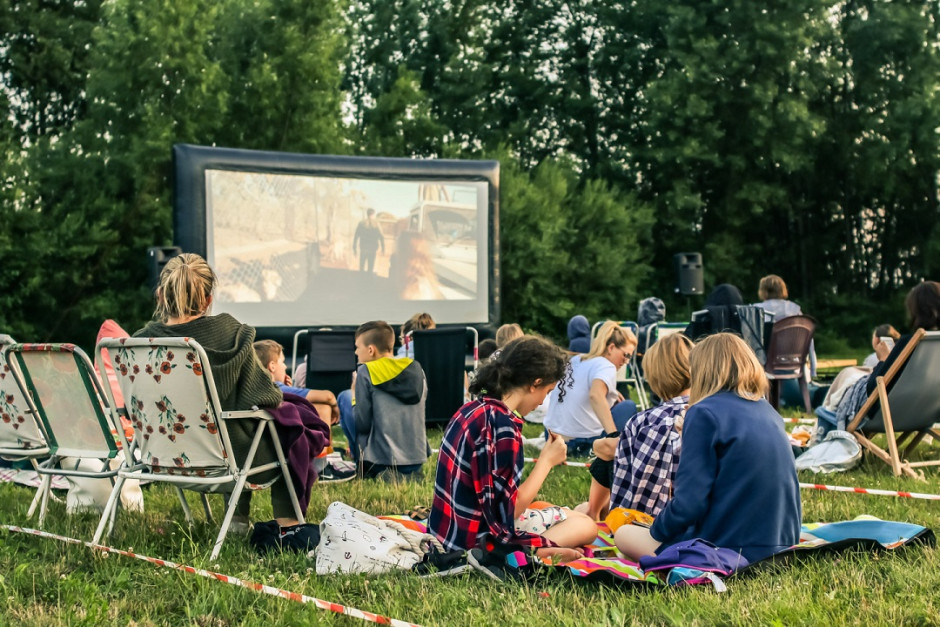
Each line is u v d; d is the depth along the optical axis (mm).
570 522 3762
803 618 2848
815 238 25578
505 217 20578
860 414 5984
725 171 24422
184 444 3768
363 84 27078
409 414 5789
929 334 5570
